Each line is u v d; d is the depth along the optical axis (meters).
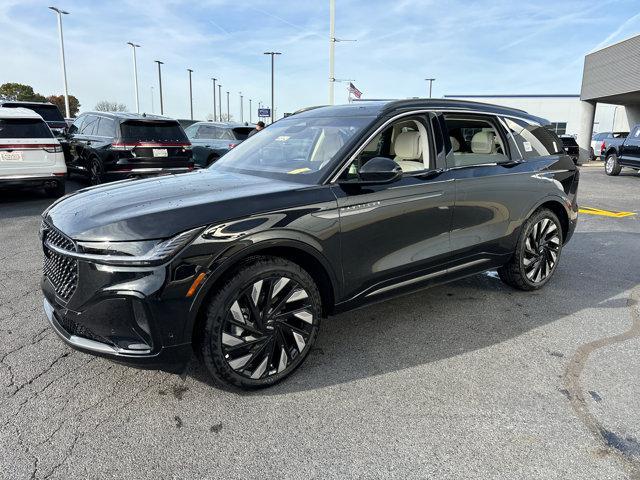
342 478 2.19
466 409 2.71
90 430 2.51
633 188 12.64
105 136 10.23
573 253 6.00
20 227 7.14
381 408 2.71
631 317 3.99
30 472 2.20
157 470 2.23
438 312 4.08
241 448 2.38
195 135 14.09
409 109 3.56
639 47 20.42
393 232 3.31
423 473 2.22
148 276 2.44
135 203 2.78
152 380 2.98
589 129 26.31
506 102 44.19
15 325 3.74
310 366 3.17
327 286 3.13
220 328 2.65
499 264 4.23
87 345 2.62
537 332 3.70
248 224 2.67
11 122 8.67
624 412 2.68
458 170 3.73
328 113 3.82
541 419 2.62
